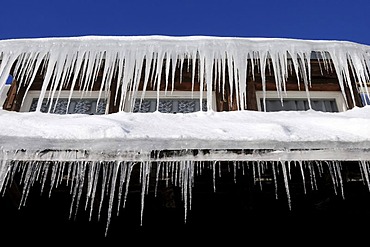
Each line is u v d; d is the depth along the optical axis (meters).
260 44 4.90
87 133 2.60
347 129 3.01
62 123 2.93
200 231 3.57
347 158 2.67
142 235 3.54
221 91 4.81
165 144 2.57
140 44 4.81
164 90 4.86
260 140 2.62
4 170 2.47
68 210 3.48
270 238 3.55
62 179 2.96
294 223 3.60
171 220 3.59
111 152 2.53
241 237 3.55
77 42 4.79
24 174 2.77
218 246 3.51
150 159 2.56
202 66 4.68
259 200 3.53
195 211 3.60
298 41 4.95
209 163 2.70
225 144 2.59
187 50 4.81
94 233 3.52
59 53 4.70
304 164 2.82
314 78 4.98
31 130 2.70
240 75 4.68
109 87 4.75
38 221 3.49
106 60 4.72
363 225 3.60
